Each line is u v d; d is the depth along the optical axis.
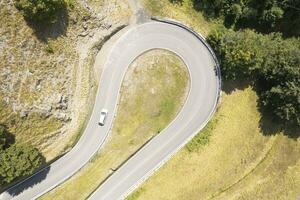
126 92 61.22
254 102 67.38
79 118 58.94
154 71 62.22
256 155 67.38
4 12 48.22
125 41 61.66
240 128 66.50
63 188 59.06
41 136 55.00
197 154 63.97
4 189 56.62
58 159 58.91
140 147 61.91
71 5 53.91
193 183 63.31
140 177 62.06
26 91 51.78
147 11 62.31
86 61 58.59
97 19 57.56
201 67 63.88
